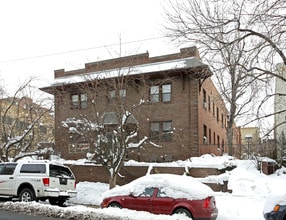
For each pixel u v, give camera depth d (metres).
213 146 30.47
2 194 15.92
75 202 18.39
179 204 10.45
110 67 25.34
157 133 25.94
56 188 15.43
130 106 21.92
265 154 22.69
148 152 26.08
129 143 21.27
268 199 9.68
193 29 12.84
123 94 21.92
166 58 26.02
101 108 20.58
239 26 10.79
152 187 11.16
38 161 15.88
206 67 13.17
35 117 24.92
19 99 24.75
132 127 22.31
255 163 20.33
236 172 19.39
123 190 11.65
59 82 27.84
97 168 24.42
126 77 21.12
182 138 25.44
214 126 32.78
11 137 23.62
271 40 10.51
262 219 11.40
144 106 26.47
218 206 13.44
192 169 21.14
